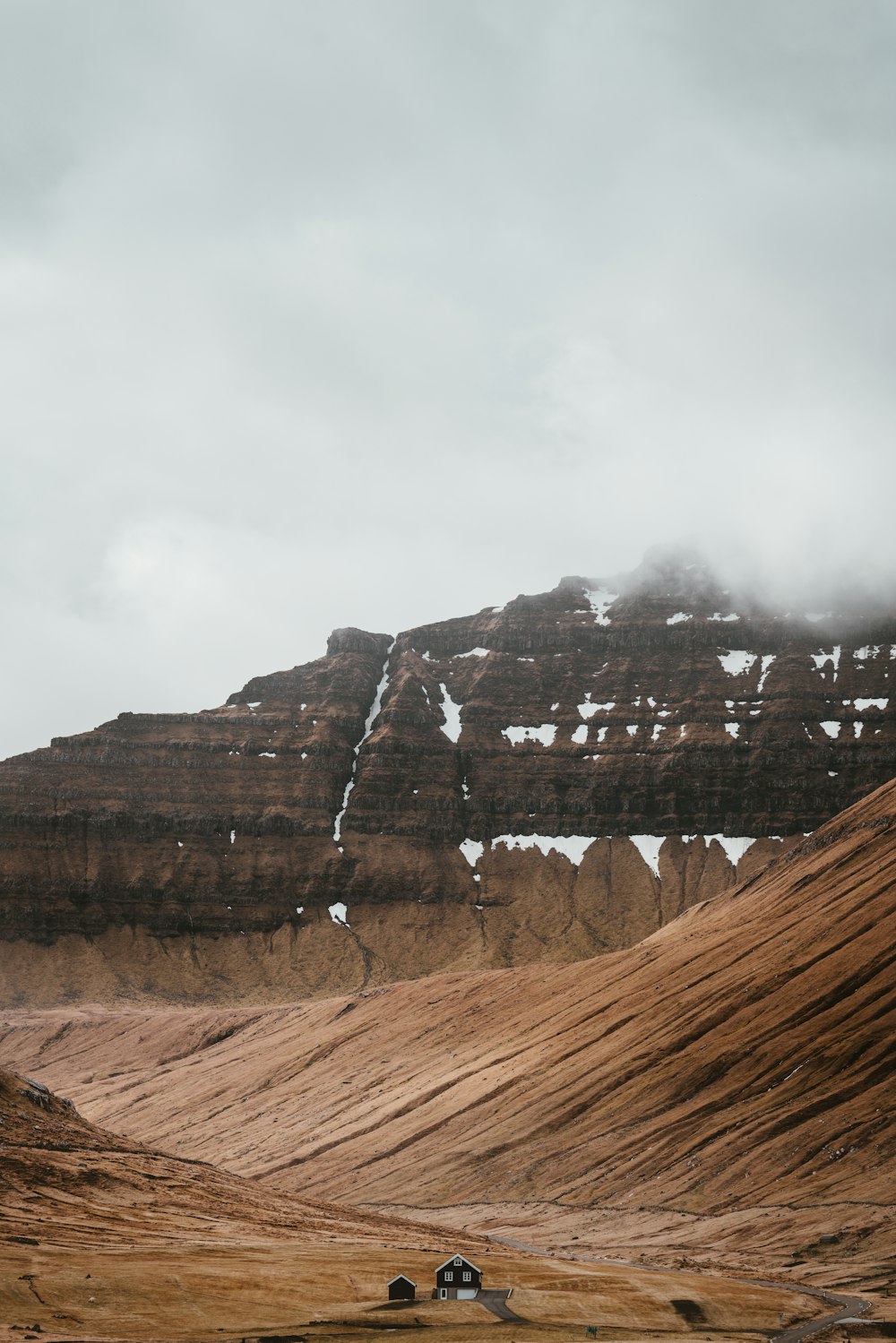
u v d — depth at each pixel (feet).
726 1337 456.04
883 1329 472.44
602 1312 468.34
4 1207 541.34
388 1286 468.75
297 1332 417.49
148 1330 410.52
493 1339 422.41
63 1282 438.81
